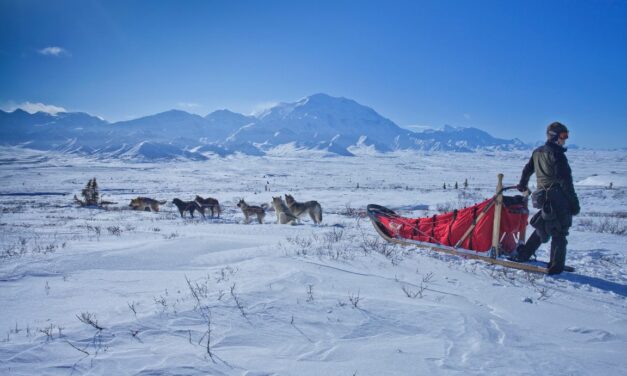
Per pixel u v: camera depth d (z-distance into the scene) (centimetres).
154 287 468
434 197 3039
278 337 311
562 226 504
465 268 543
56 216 1886
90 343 301
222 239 764
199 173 9644
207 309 364
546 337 325
